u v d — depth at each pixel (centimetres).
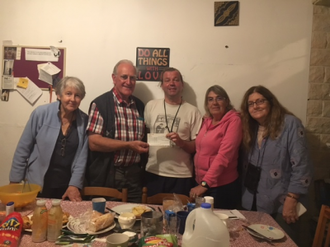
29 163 192
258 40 227
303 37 224
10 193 142
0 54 236
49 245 110
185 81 233
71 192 177
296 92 226
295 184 171
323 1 215
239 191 206
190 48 231
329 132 223
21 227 113
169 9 232
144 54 233
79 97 189
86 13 235
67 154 193
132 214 130
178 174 205
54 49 235
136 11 234
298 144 174
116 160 202
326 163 222
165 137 196
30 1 235
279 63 226
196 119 215
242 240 119
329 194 210
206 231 94
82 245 109
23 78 236
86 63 235
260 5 227
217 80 231
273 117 182
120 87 203
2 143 239
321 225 132
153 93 235
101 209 137
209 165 195
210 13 230
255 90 188
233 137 187
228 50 229
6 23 236
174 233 121
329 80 223
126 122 205
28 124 192
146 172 216
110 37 235
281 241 119
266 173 182
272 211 179
